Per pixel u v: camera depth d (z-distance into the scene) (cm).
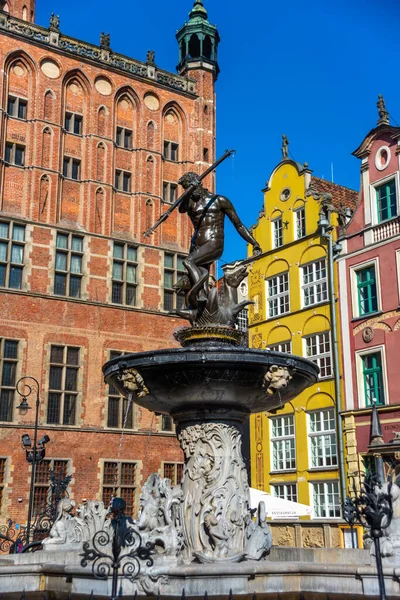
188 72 4200
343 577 982
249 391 1122
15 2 4631
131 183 3788
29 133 3484
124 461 3372
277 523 3170
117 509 845
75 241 3512
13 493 3039
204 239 1233
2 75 3428
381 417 2945
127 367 1102
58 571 1028
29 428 3148
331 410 3216
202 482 1150
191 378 1080
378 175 3180
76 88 3706
